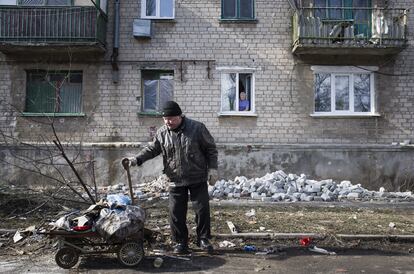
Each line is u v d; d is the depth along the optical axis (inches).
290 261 219.8
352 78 598.2
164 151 231.1
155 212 350.9
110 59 586.6
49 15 552.4
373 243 258.1
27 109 586.6
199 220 233.5
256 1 595.8
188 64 589.6
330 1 601.6
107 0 594.6
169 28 591.5
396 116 591.8
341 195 498.6
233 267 209.0
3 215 311.1
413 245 256.8
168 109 222.1
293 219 327.3
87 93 584.1
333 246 251.0
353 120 589.6
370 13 593.0
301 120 587.2
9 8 550.6
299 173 579.2
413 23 597.6
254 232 274.7
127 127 582.9
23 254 230.7
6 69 584.4
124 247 207.6
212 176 575.8
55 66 583.8
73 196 365.4
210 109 586.6
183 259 221.3
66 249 205.2
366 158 584.1
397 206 436.8
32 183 559.8
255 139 585.3
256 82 589.6
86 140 579.2
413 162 585.9
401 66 595.8
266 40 592.4
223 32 592.1
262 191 498.9
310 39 558.3
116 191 510.0
